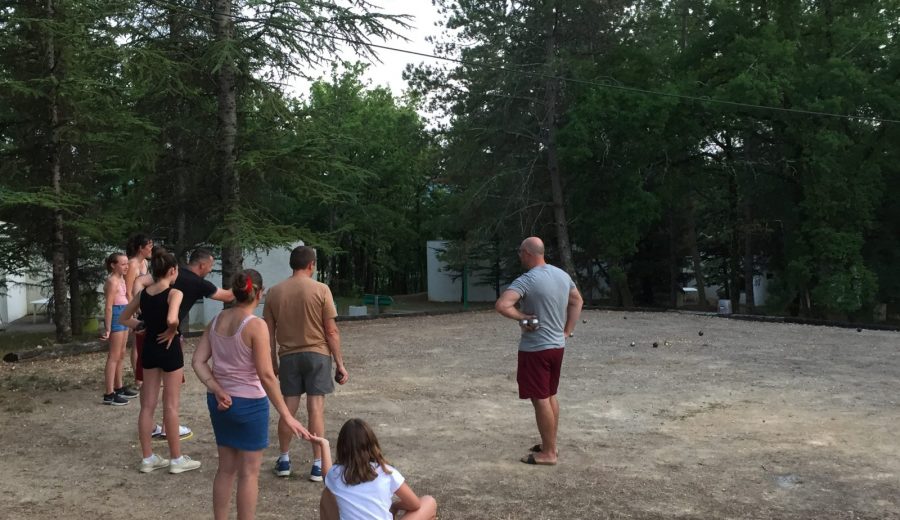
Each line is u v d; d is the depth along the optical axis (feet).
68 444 20.95
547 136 86.58
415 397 27.91
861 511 15.61
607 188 85.05
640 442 21.35
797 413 24.89
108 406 25.89
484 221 93.56
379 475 10.32
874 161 81.76
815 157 74.90
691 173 92.32
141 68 42.93
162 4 44.47
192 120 52.19
